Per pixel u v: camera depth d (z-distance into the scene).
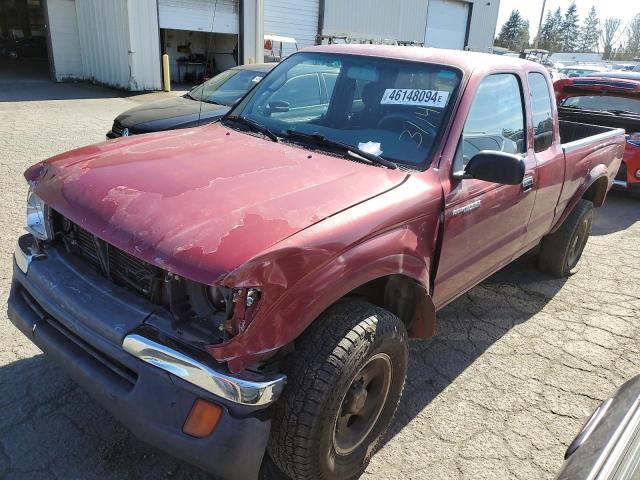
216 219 2.03
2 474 2.42
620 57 62.38
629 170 7.95
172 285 2.00
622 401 1.97
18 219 5.25
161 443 2.00
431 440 2.88
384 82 3.25
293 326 1.99
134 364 2.02
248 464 1.99
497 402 3.24
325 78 3.47
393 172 2.73
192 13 16.66
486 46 31.41
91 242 2.39
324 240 2.06
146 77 16.22
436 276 2.90
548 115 4.02
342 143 3.02
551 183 4.02
